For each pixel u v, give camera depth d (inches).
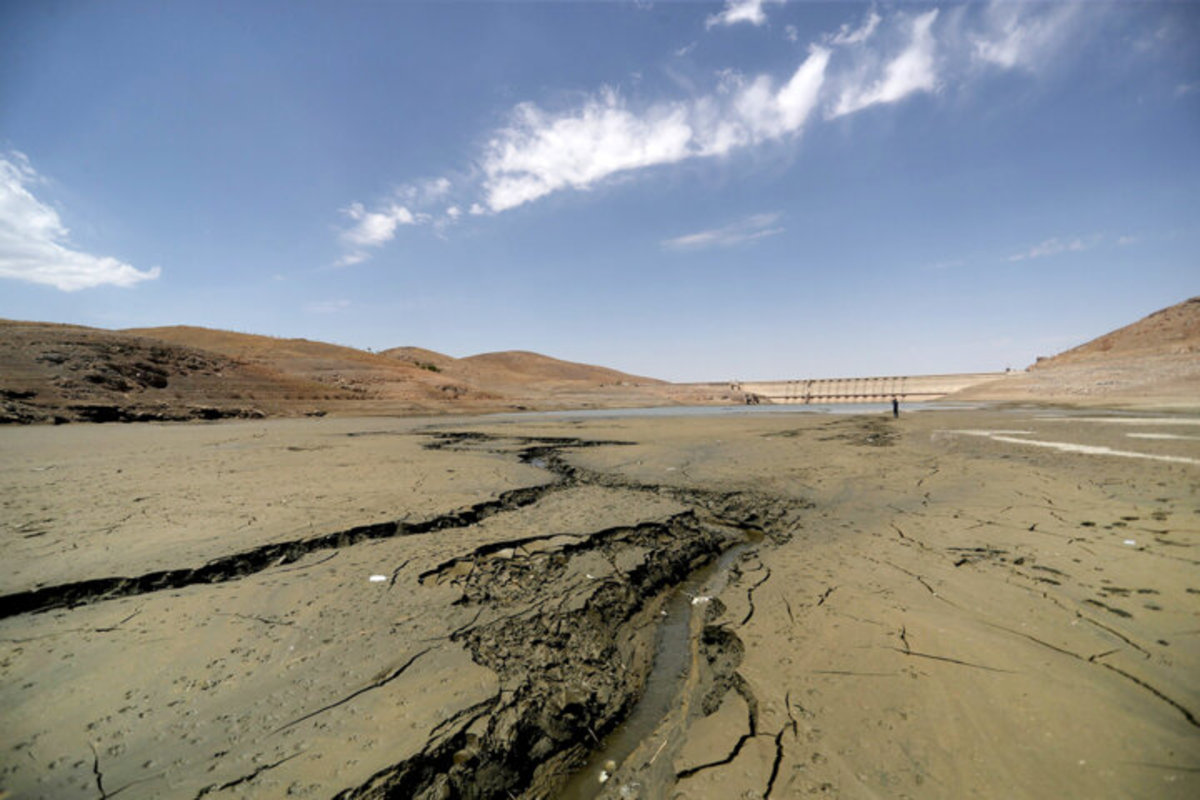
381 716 111.9
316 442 626.5
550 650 146.8
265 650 137.6
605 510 287.9
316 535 223.5
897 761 99.5
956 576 189.2
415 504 279.6
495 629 154.4
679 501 320.8
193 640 142.4
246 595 171.8
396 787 94.2
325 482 343.6
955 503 293.7
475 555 212.4
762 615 168.1
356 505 276.2
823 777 96.8
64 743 101.6
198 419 1053.8
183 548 205.0
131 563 188.9
